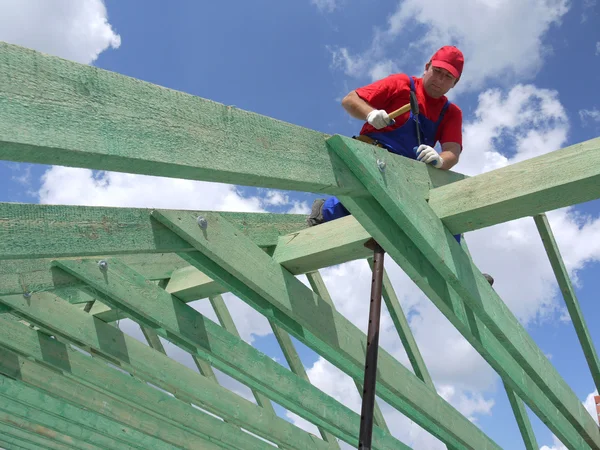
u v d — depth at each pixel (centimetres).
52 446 553
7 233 254
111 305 373
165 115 164
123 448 545
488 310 292
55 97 141
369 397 246
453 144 331
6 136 131
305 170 209
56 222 267
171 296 373
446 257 262
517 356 325
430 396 407
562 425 425
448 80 325
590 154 229
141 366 431
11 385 471
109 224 276
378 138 320
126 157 152
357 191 236
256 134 192
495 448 472
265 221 327
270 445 559
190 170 169
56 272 345
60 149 140
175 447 561
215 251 284
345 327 338
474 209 257
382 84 318
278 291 304
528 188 242
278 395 427
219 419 520
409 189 252
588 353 422
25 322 448
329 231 306
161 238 286
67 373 441
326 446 538
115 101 153
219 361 409
